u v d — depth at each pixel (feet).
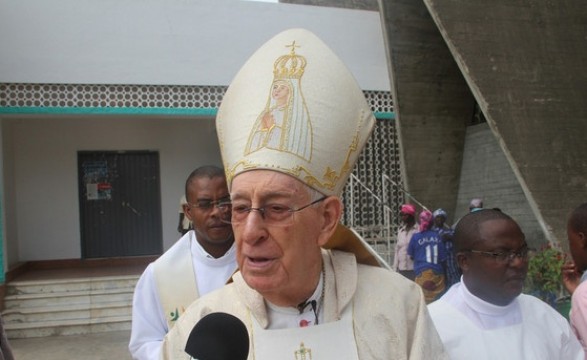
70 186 34.99
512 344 6.65
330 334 4.63
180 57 30.19
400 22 30.45
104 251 36.11
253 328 4.75
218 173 8.41
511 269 6.61
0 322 8.93
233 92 5.01
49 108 28.55
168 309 8.51
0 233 27.14
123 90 29.66
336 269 4.90
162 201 36.63
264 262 4.37
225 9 30.96
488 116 24.39
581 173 24.88
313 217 4.52
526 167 24.16
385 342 4.60
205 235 8.45
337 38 33.14
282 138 4.43
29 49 28.14
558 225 23.56
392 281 4.93
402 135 31.65
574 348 7.11
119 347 23.59
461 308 6.97
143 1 29.68
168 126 36.88
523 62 26.13
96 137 35.60
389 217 31.04
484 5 26.48
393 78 30.71
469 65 24.98
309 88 4.69
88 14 28.91
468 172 33.58
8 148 32.42
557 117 25.59
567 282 9.64
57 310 26.96
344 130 4.76
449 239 21.76
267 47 5.06
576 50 27.45
